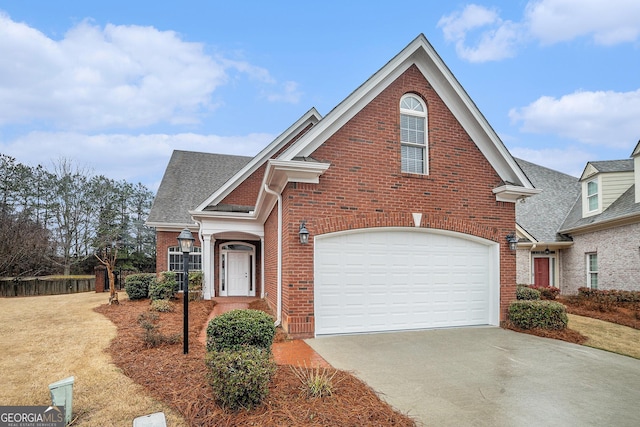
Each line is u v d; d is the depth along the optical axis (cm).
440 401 464
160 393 459
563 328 885
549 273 1717
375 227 857
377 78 874
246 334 534
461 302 938
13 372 550
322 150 832
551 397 487
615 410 449
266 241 1403
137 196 4069
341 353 667
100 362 591
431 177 921
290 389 461
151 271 3462
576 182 1991
